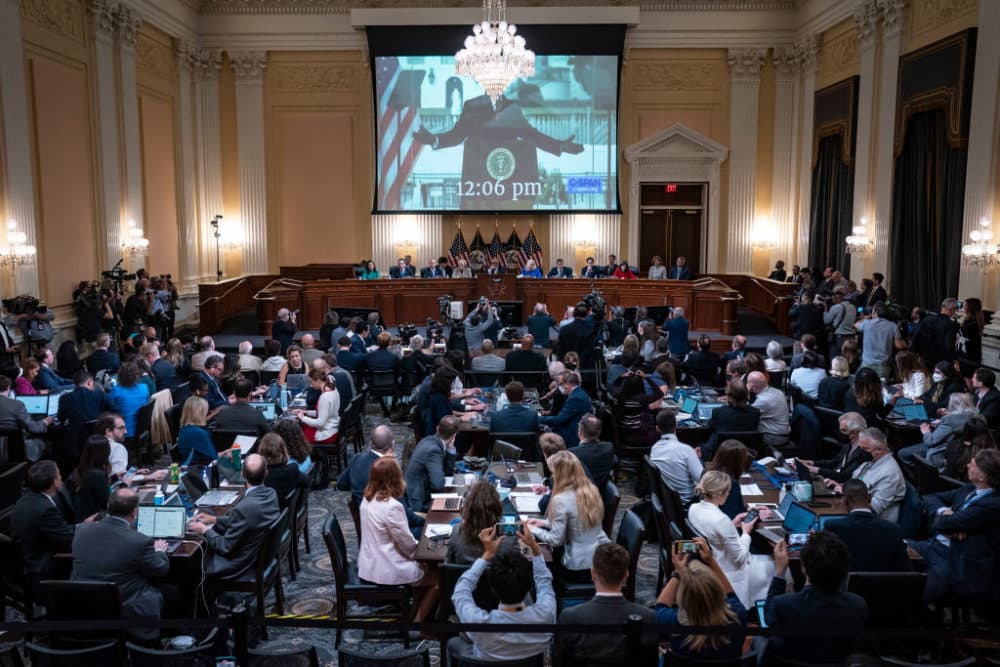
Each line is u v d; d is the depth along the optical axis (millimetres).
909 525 5988
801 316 14773
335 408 9117
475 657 4035
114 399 8945
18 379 9398
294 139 21188
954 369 8969
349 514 8430
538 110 20594
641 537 5582
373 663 3826
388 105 20609
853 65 17797
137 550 4961
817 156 19328
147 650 4258
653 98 20969
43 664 4355
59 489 5996
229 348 16641
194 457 7305
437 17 20156
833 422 8383
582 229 21375
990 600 5340
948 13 13953
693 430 8484
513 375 10773
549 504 5574
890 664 4207
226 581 5758
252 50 20734
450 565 4926
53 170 14438
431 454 6500
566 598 5383
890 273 15898
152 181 18312
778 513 5820
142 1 17391
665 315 16609
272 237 21469
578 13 20062
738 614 4359
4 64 12891
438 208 20906
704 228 21500
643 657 3855
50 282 14352
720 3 20484
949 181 13930
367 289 18469
